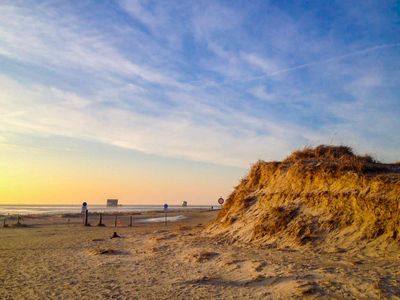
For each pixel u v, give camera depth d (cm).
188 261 1332
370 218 1320
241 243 1647
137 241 2109
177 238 2059
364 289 813
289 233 1522
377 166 1590
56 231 3219
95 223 4406
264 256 1268
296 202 1703
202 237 1980
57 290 1043
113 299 925
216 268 1177
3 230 3459
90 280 1150
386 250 1152
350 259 1113
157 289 998
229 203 2377
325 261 1115
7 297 987
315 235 1424
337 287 844
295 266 1065
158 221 4734
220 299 870
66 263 1489
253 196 2139
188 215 6353
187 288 983
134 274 1202
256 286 940
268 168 2184
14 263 1544
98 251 1700
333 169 1641
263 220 1717
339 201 1480
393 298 755
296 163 1900
